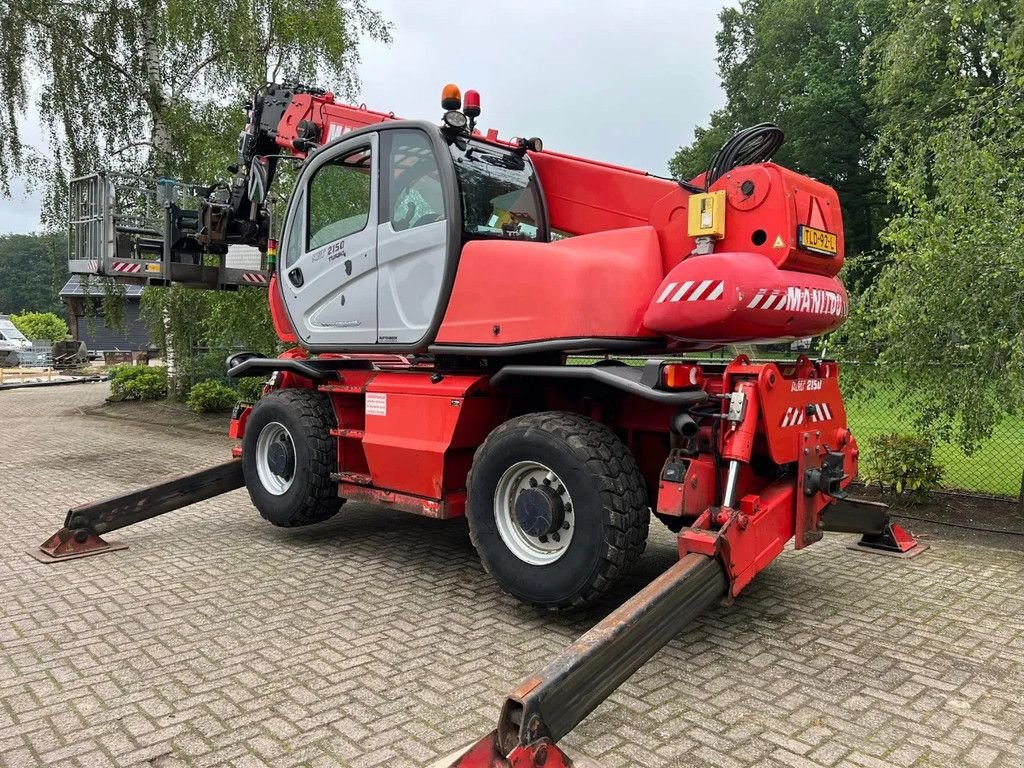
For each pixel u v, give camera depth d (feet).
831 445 14.49
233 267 26.00
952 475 26.53
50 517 21.89
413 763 9.00
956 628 13.34
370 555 17.79
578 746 9.41
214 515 22.08
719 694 10.83
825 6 103.04
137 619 13.64
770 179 12.62
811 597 14.97
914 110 56.85
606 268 13.46
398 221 15.97
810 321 13.23
